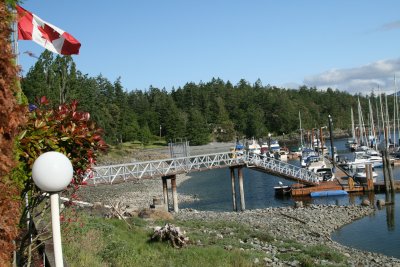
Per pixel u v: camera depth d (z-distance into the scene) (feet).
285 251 57.72
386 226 88.84
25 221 24.20
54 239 16.58
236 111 452.76
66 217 40.50
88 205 72.08
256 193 145.48
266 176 190.19
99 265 34.76
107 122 303.68
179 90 485.97
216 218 90.68
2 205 16.57
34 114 24.80
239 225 74.84
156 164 221.05
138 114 411.54
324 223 90.68
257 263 47.16
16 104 17.65
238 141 374.22
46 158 16.30
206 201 134.10
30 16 30.68
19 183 22.30
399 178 153.69
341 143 374.84
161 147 328.29
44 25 31.30
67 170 16.48
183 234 52.44
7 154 16.99
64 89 226.38
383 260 62.80
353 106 525.34
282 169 135.13
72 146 25.57
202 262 43.65
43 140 23.56
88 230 44.45
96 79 371.35
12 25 19.94
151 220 74.69
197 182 181.37
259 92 492.13
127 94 464.65
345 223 93.04
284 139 424.46
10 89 17.26
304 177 135.64
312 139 303.48
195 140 359.87
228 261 45.32
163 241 50.80
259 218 92.68
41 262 26.61
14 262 19.95
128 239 50.49
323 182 139.03
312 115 485.56
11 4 19.35
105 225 50.24
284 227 82.48
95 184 101.24
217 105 441.27
